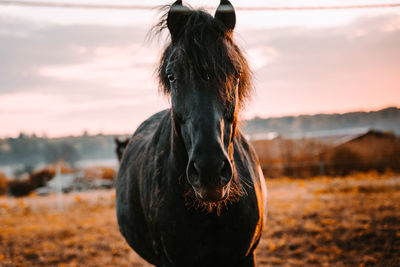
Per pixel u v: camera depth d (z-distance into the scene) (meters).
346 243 5.10
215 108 1.56
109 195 12.77
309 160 17.30
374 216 6.25
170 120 2.13
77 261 5.21
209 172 1.46
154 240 2.05
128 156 2.87
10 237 6.87
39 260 5.39
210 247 1.88
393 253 4.64
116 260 5.11
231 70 1.60
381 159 16.86
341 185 11.14
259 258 4.82
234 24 1.84
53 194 16.17
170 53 1.76
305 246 5.15
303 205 7.88
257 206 2.01
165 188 1.94
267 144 18.16
